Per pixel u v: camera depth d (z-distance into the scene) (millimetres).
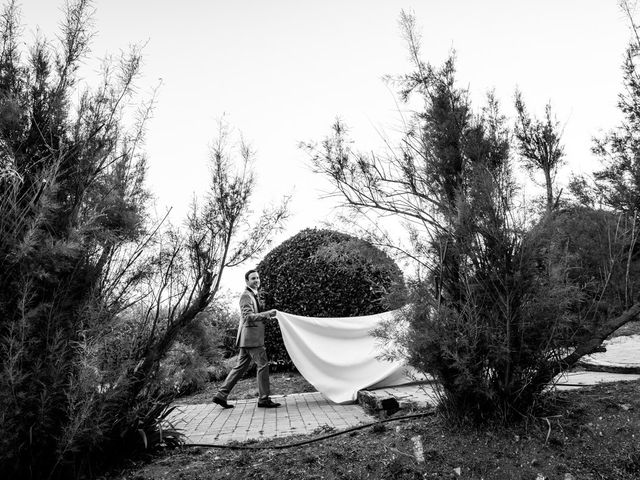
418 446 3770
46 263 3225
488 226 3928
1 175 3250
